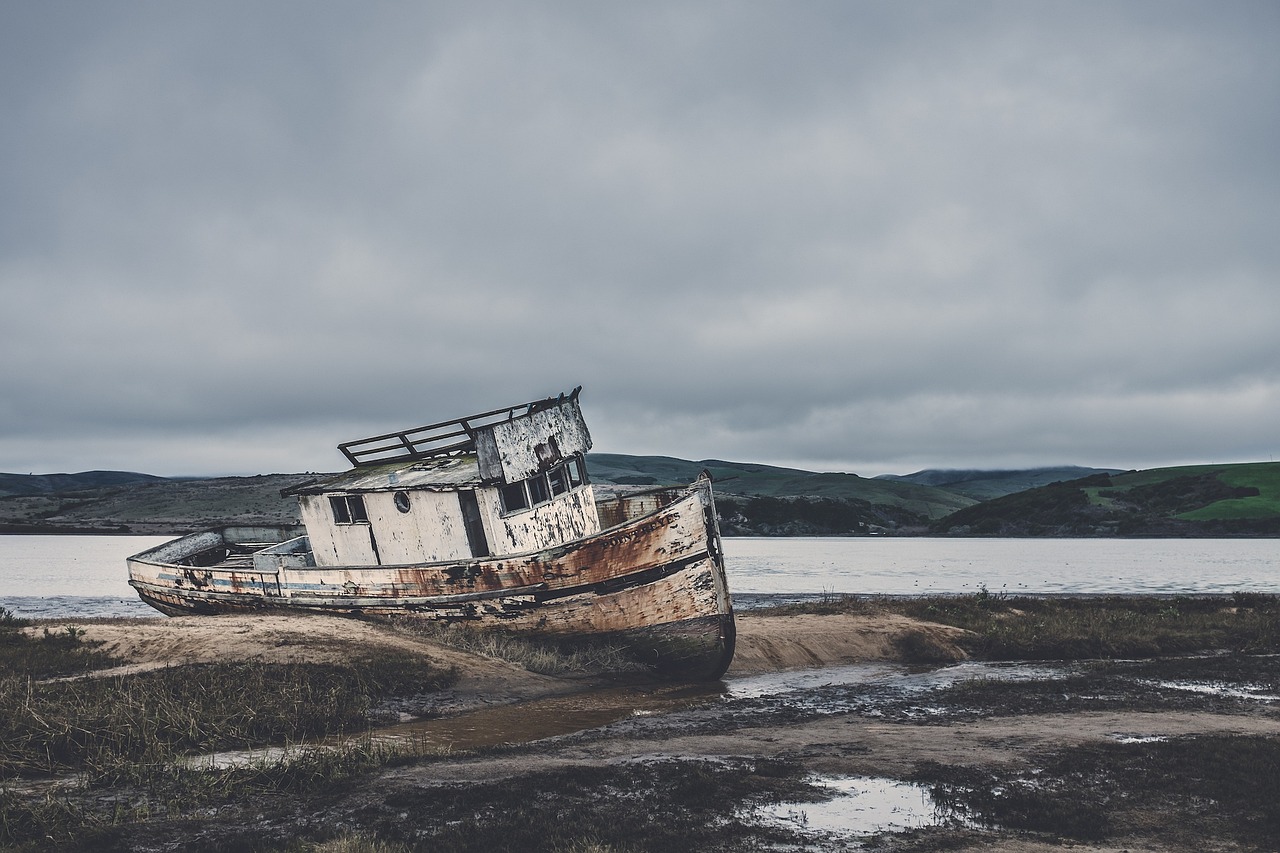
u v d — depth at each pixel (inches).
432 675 717.9
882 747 517.3
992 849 352.5
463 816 388.8
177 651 733.3
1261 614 1189.7
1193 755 483.8
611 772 449.4
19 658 693.3
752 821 383.2
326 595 940.6
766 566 2751.0
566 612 837.2
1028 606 1248.8
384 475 971.9
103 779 449.1
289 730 558.6
